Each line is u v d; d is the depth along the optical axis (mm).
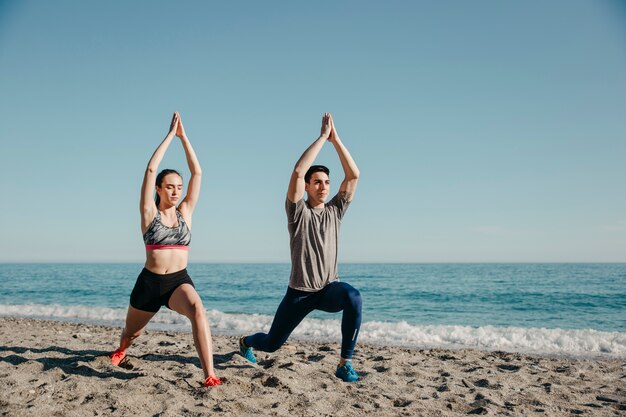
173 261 4359
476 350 8477
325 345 8406
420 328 11227
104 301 25188
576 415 4156
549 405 4461
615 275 51469
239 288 35594
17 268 92812
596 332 10305
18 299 26359
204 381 4172
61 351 5512
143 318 4527
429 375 5520
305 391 4363
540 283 38969
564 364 7004
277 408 3811
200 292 32250
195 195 4652
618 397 4844
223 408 3680
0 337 6922
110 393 3891
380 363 6152
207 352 4145
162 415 3480
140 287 4332
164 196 4352
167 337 8164
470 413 4121
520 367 6344
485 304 24516
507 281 42219
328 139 4621
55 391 3965
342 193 4621
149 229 4262
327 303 4527
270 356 6113
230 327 11914
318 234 4406
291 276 4496
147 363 5090
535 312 21047
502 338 10039
